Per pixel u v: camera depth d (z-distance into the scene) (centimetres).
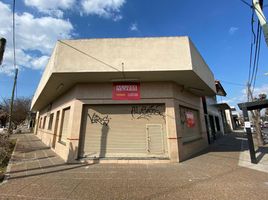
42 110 2119
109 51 746
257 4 598
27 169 672
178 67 727
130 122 843
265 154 945
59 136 1043
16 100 3550
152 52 746
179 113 896
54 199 407
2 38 685
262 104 818
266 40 566
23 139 1859
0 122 2780
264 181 519
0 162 746
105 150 812
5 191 454
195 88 1046
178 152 789
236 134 2459
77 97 850
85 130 834
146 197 416
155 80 851
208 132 1467
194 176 576
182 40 762
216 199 401
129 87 853
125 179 549
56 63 731
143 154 806
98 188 475
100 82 860
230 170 644
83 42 753
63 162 789
